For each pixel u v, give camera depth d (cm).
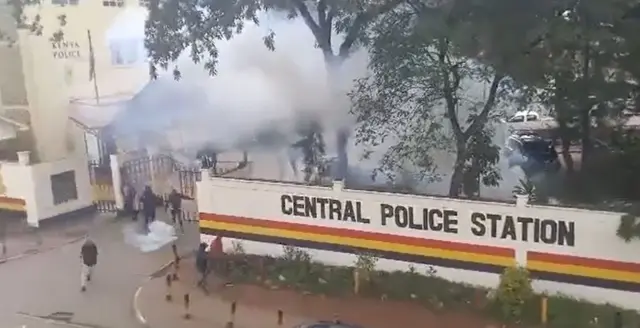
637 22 1417
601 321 1259
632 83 1485
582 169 1644
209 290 1537
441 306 1378
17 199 2077
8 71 2347
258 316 1395
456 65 1628
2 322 1441
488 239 1396
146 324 1394
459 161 1683
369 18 1788
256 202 1625
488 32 1435
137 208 2114
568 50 1436
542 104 1623
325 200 1543
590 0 1397
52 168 2075
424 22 1509
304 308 1416
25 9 2308
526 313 1309
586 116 1591
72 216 2130
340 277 1508
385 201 1480
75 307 1501
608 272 1304
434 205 1433
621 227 1270
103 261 1766
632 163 1591
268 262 1605
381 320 1341
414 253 1471
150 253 1805
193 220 2028
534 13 1444
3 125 2373
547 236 1343
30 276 1697
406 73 1644
